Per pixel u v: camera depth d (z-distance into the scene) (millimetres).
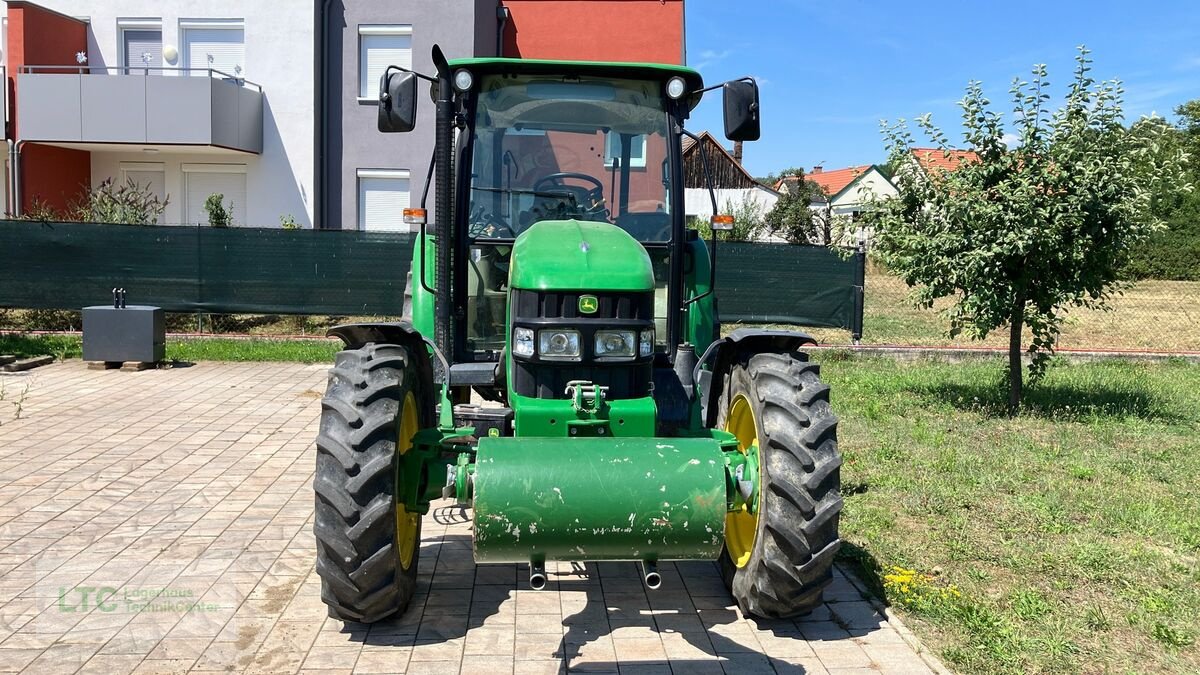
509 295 4004
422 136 17875
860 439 7422
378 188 18156
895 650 3797
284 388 9633
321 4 17609
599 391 3672
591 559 3359
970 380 10250
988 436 7609
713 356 4625
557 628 3975
